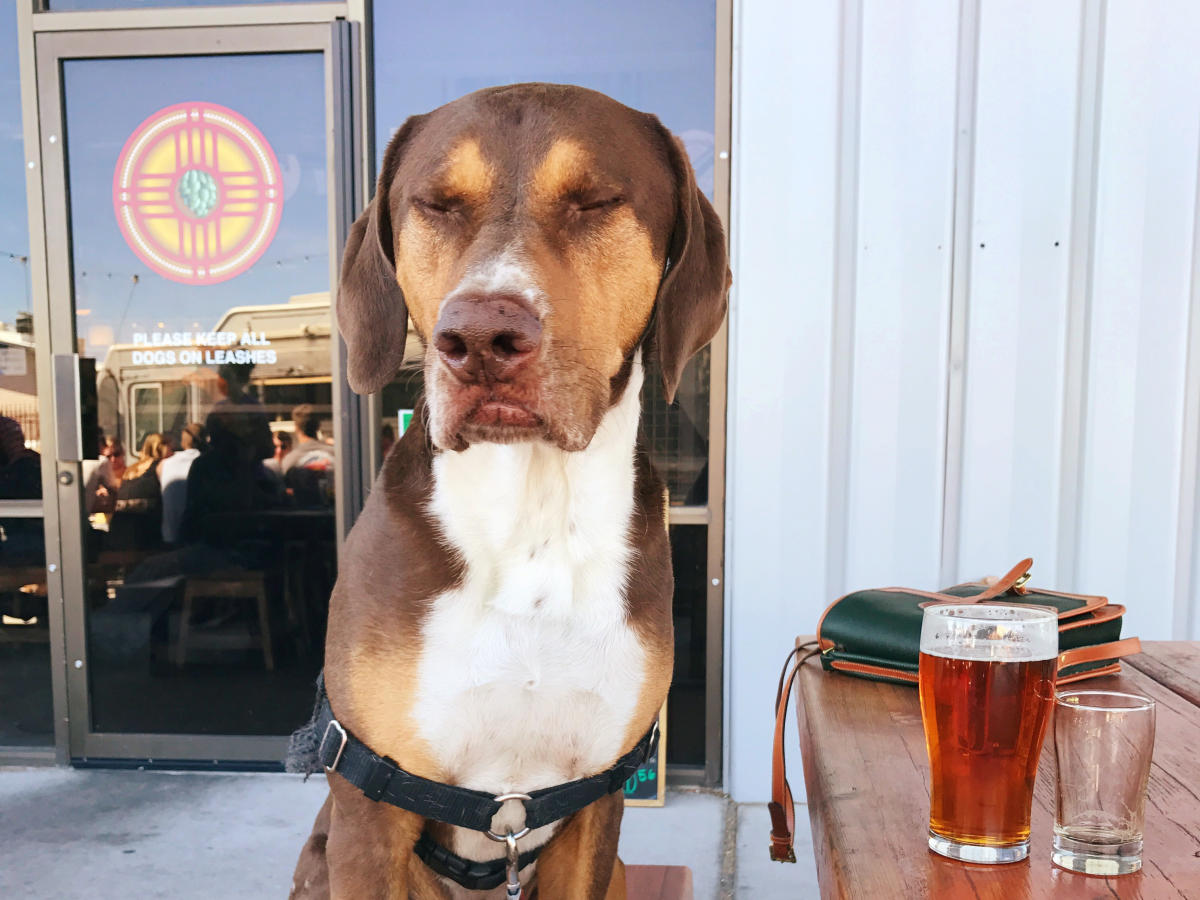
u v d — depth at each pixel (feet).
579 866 4.26
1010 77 8.29
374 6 9.34
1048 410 8.44
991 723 2.27
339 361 9.61
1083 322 8.45
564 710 3.88
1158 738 3.22
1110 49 8.20
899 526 8.62
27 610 10.03
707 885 7.54
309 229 9.64
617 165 3.93
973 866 2.27
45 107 9.59
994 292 8.43
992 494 8.53
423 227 3.98
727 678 9.08
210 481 9.87
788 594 8.77
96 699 10.00
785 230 8.52
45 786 9.43
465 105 4.06
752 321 8.61
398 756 3.83
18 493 9.97
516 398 3.49
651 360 4.44
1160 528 8.45
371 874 3.86
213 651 9.93
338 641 3.92
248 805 8.98
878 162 8.43
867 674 3.94
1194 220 8.24
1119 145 8.26
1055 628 2.39
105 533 9.92
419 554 3.84
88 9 9.59
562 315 3.59
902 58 8.34
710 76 9.05
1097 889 2.17
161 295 9.80
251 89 9.58
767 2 8.39
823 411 8.59
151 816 8.74
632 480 4.12
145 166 9.71
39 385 9.78
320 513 9.83
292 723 9.89
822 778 2.85
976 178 8.38
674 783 9.35
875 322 8.52
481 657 3.76
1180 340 8.32
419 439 4.08
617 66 9.16
